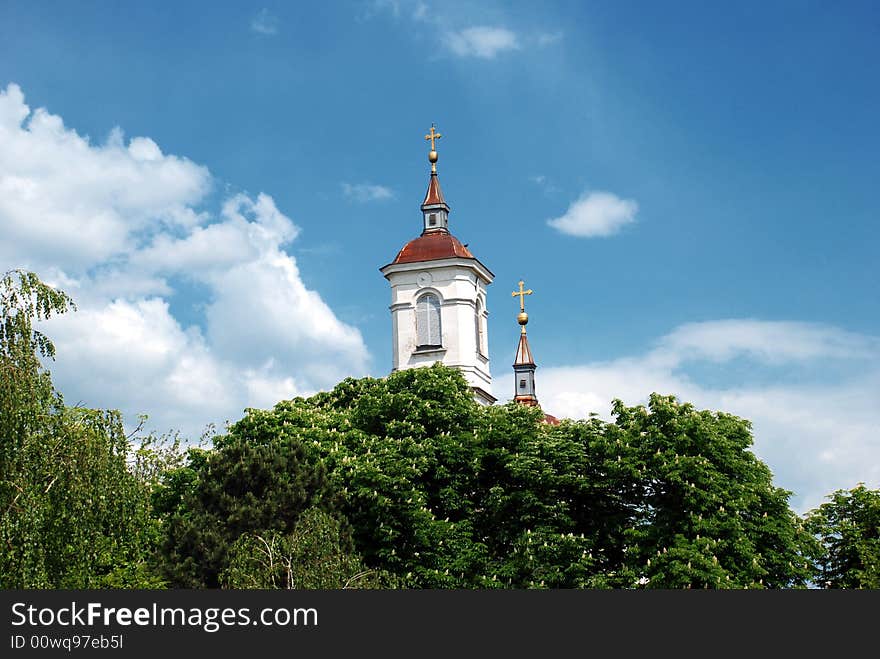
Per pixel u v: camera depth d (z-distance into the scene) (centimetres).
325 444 5041
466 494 5094
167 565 4216
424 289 7769
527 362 10281
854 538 5272
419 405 5303
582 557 4603
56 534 2914
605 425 5003
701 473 4594
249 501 4494
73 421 3091
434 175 8200
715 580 4303
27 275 3056
